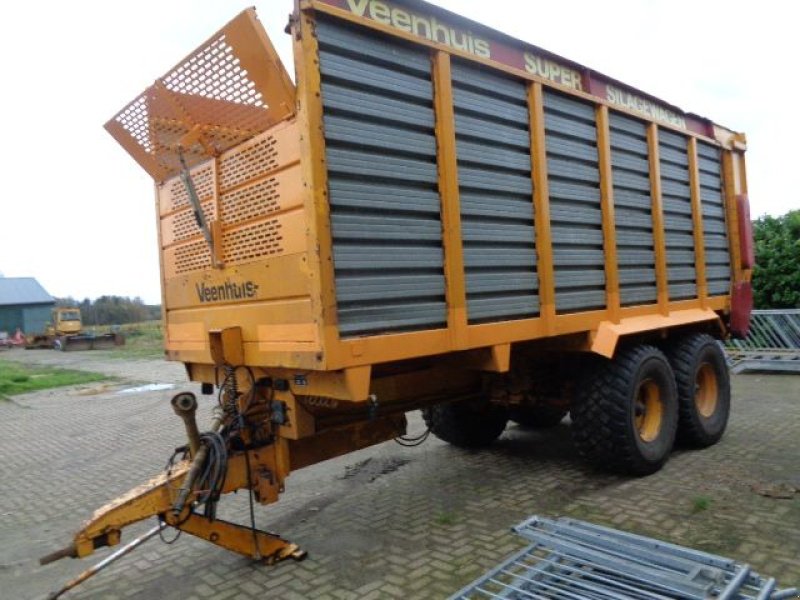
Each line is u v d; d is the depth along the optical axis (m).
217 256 3.84
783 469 4.87
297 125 3.06
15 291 53.41
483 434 5.93
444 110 3.57
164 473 3.48
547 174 4.29
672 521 3.93
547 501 4.46
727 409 5.95
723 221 6.55
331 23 3.08
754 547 3.49
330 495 4.95
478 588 2.77
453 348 3.54
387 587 3.33
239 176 3.64
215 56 3.36
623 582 2.63
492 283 3.82
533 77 4.18
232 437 3.54
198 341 4.24
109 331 38.59
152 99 3.99
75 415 10.30
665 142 5.61
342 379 3.13
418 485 5.05
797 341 10.17
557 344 4.71
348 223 3.11
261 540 3.66
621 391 4.63
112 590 3.57
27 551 4.34
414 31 3.45
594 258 4.66
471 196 3.74
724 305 6.40
